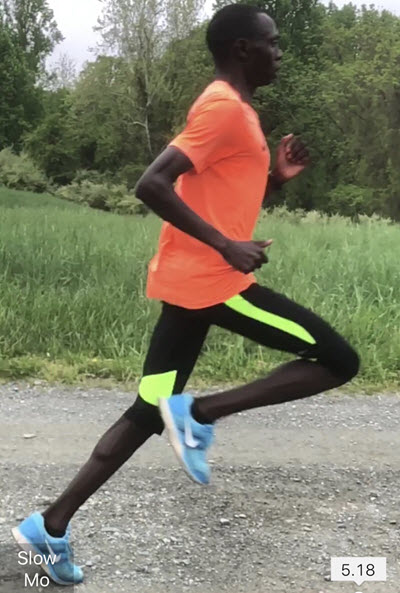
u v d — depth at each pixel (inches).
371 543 118.3
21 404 179.9
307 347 95.5
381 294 268.5
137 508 126.9
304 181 1747.0
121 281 273.3
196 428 96.7
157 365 101.6
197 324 100.2
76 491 102.0
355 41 1867.6
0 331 223.5
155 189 88.9
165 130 1870.1
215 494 133.3
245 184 95.2
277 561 112.1
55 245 329.4
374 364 212.1
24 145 2063.2
